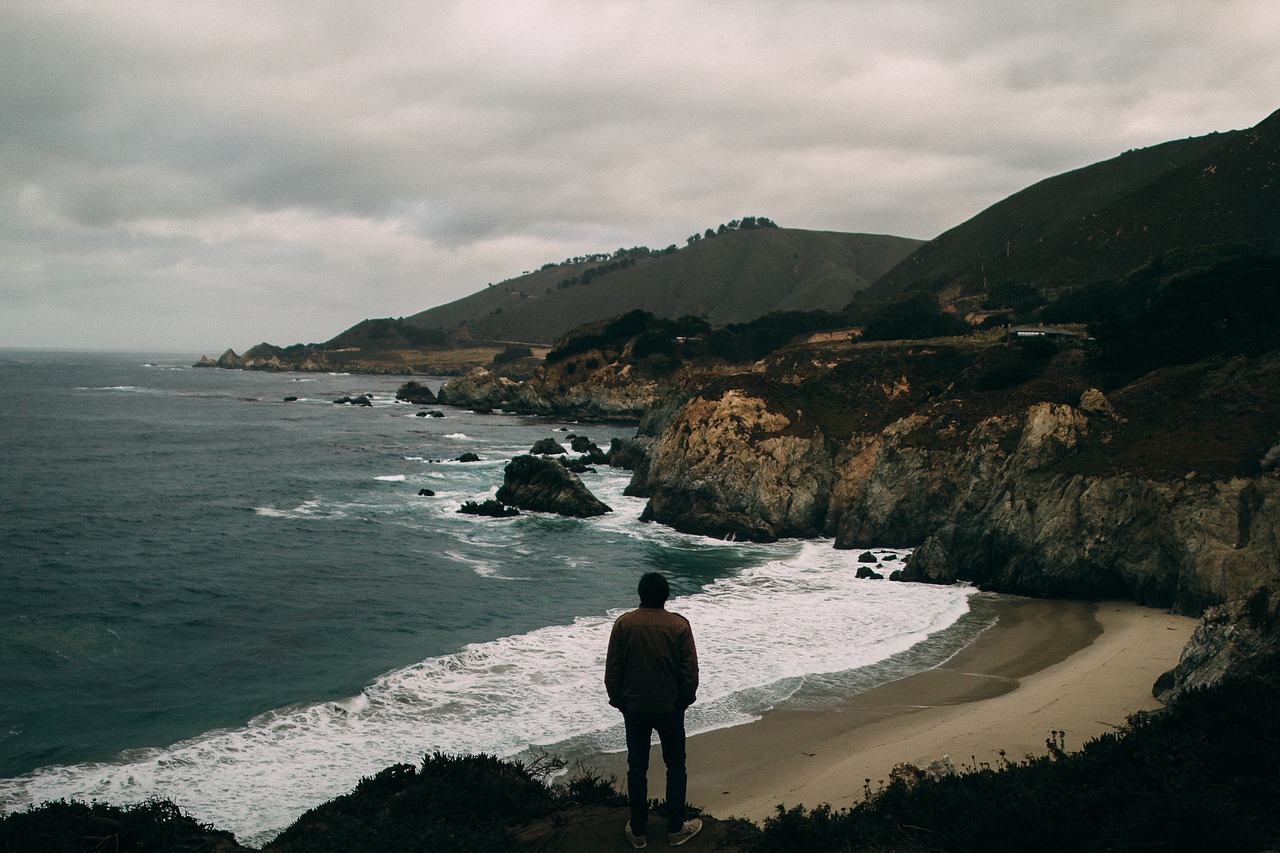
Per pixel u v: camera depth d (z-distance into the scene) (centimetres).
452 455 8288
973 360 5744
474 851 845
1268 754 916
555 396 13800
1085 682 2277
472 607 3247
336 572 3775
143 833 1082
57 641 2733
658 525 5056
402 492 6128
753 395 5400
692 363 13150
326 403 15225
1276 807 804
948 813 942
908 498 4512
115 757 1891
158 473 6831
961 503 4103
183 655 2641
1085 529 3450
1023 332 7419
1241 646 1912
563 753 1883
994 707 2142
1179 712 1165
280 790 1708
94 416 12100
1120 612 3183
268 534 4597
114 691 2328
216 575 3672
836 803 1527
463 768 1252
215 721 2119
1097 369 4969
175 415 12512
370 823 1040
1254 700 1109
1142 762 976
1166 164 18350
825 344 9188
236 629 2922
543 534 4756
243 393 18000
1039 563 3509
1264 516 2970
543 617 3120
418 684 2350
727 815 1530
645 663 811
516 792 1130
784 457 5034
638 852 835
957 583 3741
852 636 2867
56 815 1113
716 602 3325
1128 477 3412
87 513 5059
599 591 3531
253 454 8200
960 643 2803
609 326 14300
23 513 4988
